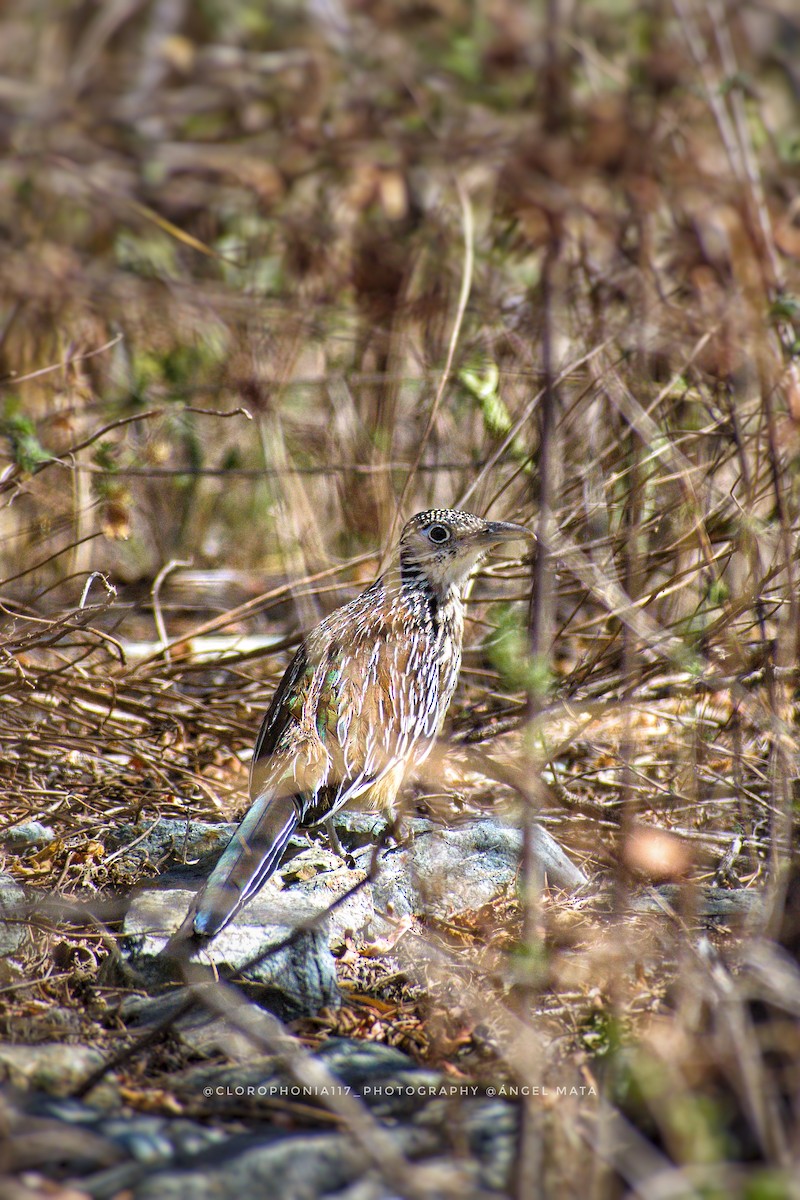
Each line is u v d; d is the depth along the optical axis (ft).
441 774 35.40
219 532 46.52
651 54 51.13
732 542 35.37
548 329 29.94
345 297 50.37
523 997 24.49
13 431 37.14
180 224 59.06
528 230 45.21
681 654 31.27
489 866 30.07
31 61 71.15
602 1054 22.59
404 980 26.45
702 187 43.45
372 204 52.75
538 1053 22.17
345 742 30.83
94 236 57.98
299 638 38.63
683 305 41.16
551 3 51.60
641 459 36.86
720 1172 18.02
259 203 54.80
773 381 36.47
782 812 27.63
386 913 28.91
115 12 66.03
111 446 39.68
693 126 49.80
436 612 33.88
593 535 37.50
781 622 30.96
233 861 27.25
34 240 54.95
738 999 20.88
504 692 38.17
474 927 28.30
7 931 26.94
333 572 39.88
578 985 25.39
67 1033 23.65
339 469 42.27
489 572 38.47
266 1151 19.26
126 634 43.57
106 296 49.26
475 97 56.39
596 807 31.91
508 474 41.55
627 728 29.50
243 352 46.34
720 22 52.60
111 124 63.00
